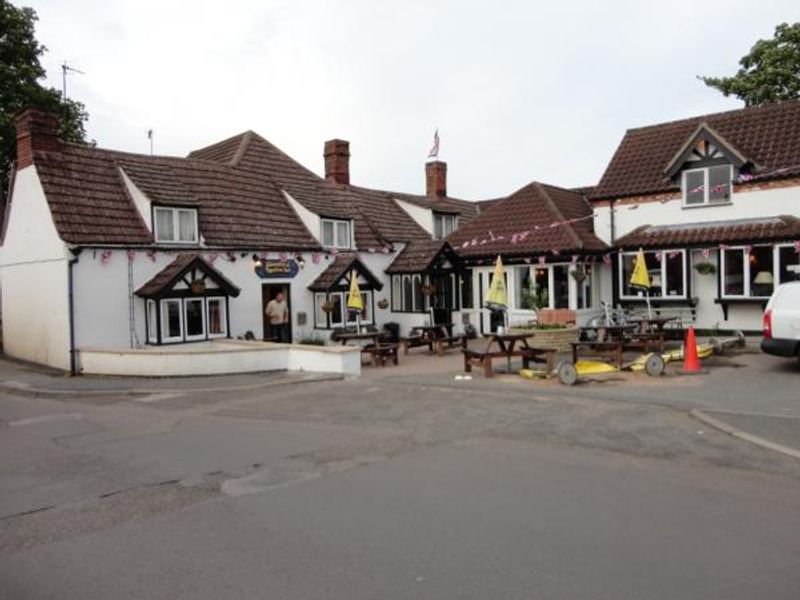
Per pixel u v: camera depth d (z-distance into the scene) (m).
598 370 14.17
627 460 7.55
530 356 14.84
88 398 13.92
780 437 8.25
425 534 5.52
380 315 24.22
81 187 18.44
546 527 5.60
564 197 25.78
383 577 4.76
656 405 10.41
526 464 7.50
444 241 24.09
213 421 10.77
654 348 17.05
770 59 25.88
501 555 5.07
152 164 20.64
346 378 14.89
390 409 11.02
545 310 20.47
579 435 8.73
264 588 4.64
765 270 19.48
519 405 10.83
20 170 19.33
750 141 20.94
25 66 25.62
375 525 5.77
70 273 16.89
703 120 23.00
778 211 19.55
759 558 4.91
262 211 22.11
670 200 21.45
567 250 21.33
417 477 7.12
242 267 20.22
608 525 5.61
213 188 21.36
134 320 17.89
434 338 19.36
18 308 19.95
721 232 20.03
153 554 5.31
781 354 13.54
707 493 6.36
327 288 21.42
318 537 5.54
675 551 5.06
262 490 6.88
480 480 6.95
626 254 22.08
